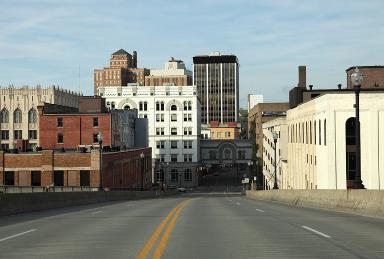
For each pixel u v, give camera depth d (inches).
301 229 601.9
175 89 5251.0
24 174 2559.1
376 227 620.4
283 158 2997.0
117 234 568.1
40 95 4503.0
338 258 399.9
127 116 4242.1
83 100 3853.3
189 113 5251.0
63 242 506.9
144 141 4525.1
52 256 422.0
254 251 435.2
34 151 2859.3
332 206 1002.1
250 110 6309.1
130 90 5275.6
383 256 407.5
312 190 1167.6
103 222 725.9
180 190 4547.2
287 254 418.9
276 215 842.2
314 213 893.8
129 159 3228.3
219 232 575.8
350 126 1815.9
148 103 5265.8
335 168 1803.6
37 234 581.9
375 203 788.0
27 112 4490.7
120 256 415.8
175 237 531.5
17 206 945.5
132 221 736.3
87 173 2519.7
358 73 875.4
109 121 3565.5
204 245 471.5
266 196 1958.7
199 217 801.6
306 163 2242.9
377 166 1790.1
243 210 1009.5
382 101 1798.7
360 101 1801.2
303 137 2316.7
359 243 479.5
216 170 7086.6
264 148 4188.0
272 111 4909.0
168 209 1066.7
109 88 5290.4
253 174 5088.6
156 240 508.4
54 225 692.1
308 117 2186.3
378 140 1791.3
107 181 2596.0
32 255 428.1
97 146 3048.7
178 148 5251.0
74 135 3577.8
